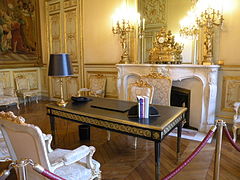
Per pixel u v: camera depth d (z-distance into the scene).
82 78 5.31
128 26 4.11
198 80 3.46
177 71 3.54
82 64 5.25
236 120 3.00
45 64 6.16
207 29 3.33
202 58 3.57
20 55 5.72
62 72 2.53
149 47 4.11
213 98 3.34
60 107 2.56
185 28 3.64
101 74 4.94
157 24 3.94
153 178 2.21
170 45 3.82
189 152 2.78
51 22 5.76
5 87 5.53
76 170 1.65
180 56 3.77
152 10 3.97
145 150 2.88
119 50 4.57
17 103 5.18
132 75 4.12
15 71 5.75
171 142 3.12
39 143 1.38
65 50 5.55
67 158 1.50
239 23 3.24
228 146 2.93
